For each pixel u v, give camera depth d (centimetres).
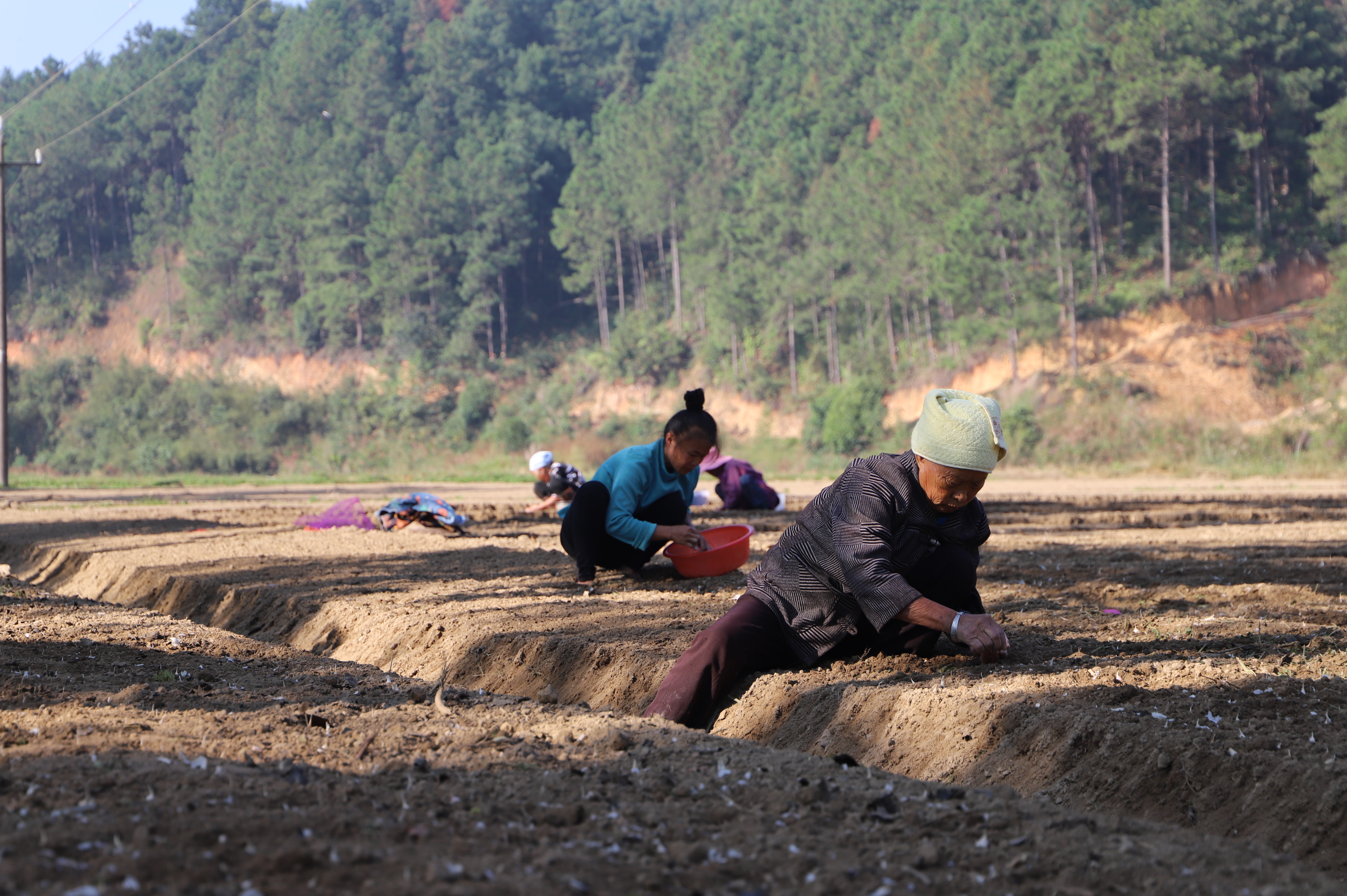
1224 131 5634
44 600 711
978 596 493
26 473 7844
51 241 9656
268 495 2270
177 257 9681
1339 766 329
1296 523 1337
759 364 6806
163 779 288
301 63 10044
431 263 8312
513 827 263
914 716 425
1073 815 287
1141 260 5634
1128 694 418
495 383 7844
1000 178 5547
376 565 888
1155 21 5475
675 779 316
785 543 491
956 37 7150
